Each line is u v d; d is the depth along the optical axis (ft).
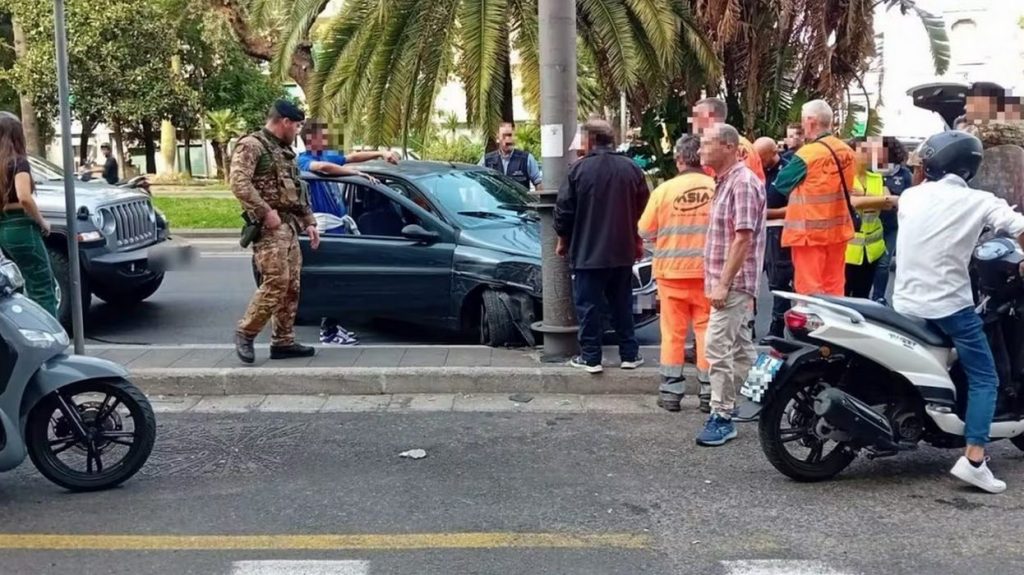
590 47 39.75
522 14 37.42
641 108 40.86
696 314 20.88
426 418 20.92
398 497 16.34
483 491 16.61
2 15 101.45
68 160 21.35
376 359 24.18
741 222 18.21
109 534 14.83
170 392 22.74
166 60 94.63
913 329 16.42
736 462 18.04
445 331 29.27
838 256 23.41
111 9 86.07
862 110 38.14
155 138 137.49
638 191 22.04
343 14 38.63
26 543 14.51
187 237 61.93
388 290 26.86
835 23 35.35
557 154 23.54
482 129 37.27
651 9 35.81
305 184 24.50
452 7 37.17
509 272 25.40
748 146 24.34
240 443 19.29
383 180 28.02
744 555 13.94
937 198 16.05
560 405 21.85
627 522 15.20
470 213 27.25
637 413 21.21
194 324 31.63
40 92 86.33
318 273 27.43
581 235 21.97
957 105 27.81
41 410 16.25
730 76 37.88
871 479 17.06
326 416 21.12
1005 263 16.15
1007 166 21.84
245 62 117.80
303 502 16.14
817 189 22.89
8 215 21.80
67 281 28.73
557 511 15.69
